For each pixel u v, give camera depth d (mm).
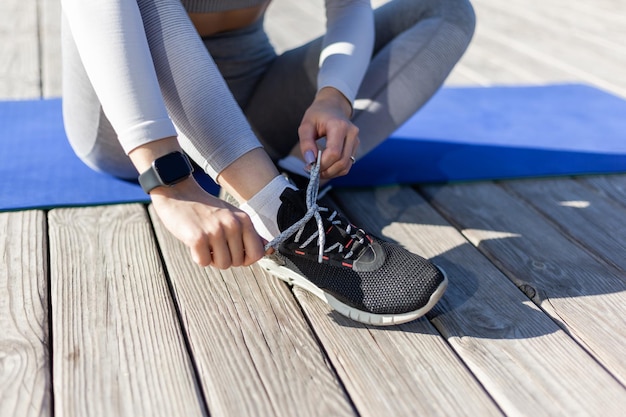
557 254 1384
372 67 1437
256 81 1596
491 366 1044
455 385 1002
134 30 976
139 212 1461
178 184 979
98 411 923
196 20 1390
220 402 950
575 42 3158
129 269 1247
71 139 1533
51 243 1322
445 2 1487
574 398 986
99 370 997
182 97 1032
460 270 1313
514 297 1231
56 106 2072
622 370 1044
